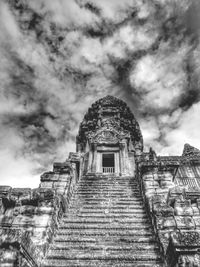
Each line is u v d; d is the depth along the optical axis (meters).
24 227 8.44
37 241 7.70
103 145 19.23
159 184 11.41
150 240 8.12
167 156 22.05
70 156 15.36
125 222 9.42
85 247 7.81
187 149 23.55
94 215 10.02
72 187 12.45
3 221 8.80
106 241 8.20
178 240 5.95
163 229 8.05
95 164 17.77
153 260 7.11
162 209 8.86
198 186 17.98
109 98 26.36
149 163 12.49
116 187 13.21
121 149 18.73
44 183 11.70
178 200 9.44
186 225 8.15
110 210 10.42
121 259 7.15
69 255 7.37
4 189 10.45
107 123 21.84
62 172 12.30
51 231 8.40
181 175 19.19
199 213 11.04
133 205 10.97
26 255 6.05
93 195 12.13
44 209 9.02
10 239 5.59
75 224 9.41
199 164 20.39
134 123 24.73
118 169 17.17
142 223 9.36
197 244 5.82
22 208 9.34
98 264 6.92
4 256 5.42
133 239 8.19
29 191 10.05
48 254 7.54
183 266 5.55
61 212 9.94
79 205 11.10
